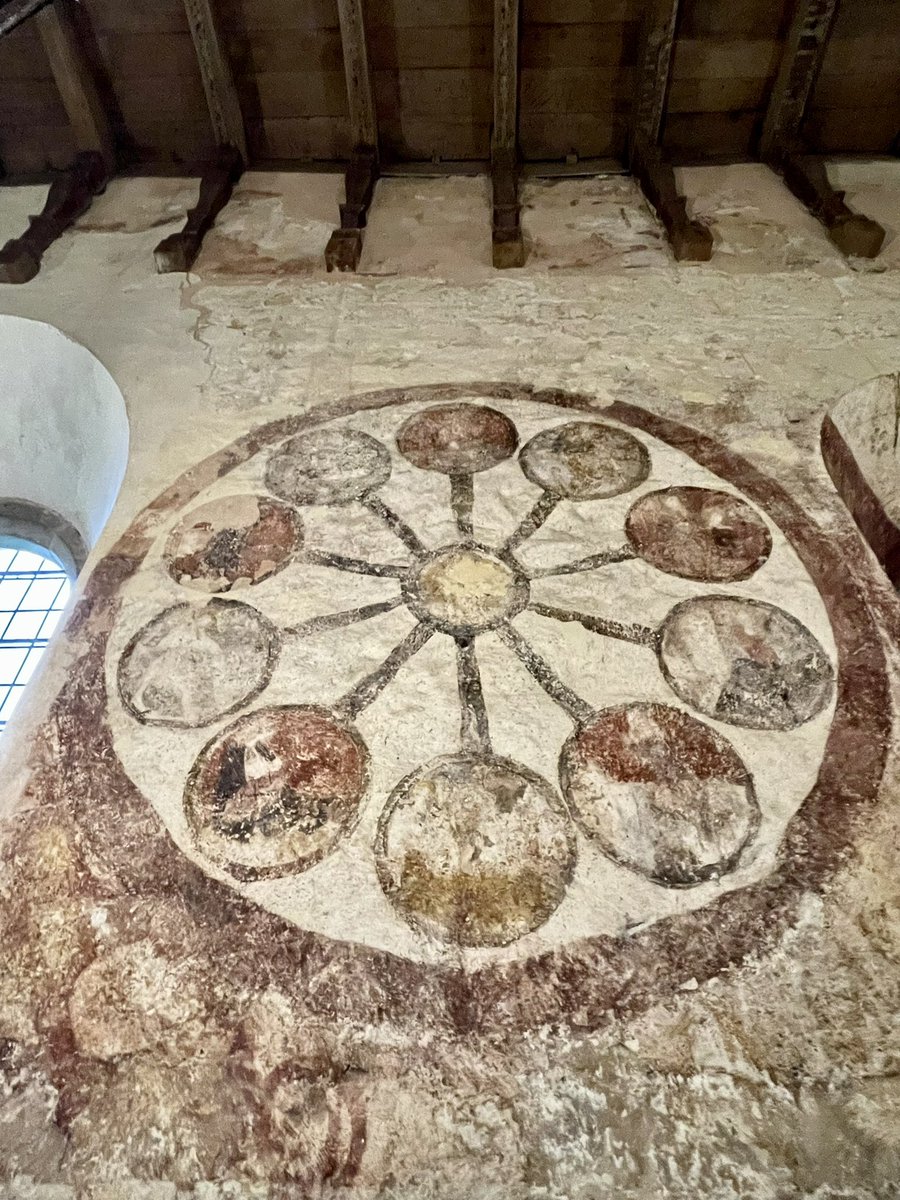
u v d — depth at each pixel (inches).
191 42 157.9
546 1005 61.5
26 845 70.7
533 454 107.6
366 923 65.7
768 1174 53.6
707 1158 54.4
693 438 109.3
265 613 88.7
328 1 152.7
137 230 155.9
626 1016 60.9
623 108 167.3
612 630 86.4
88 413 131.6
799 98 160.4
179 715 79.7
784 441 108.2
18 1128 56.3
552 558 94.3
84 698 81.4
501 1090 57.5
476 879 68.0
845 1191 52.9
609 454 107.3
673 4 146.5
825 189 152.3
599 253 146.5
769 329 126.3
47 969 63.7
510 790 73.2
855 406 115.6
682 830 71.0
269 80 164.6
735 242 146.7
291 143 175.0
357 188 160.4
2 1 150.3
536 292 137.2
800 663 83.6
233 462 107.5
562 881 67.9
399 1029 60.4
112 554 95.8
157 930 65.7
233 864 69.3
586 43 157.4
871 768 75.0
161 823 71.9
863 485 105.9
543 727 77.9
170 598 90.7
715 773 74.7
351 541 96.5
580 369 120.6
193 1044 59.8
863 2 149.9
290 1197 53.3
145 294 138.5
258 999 62.0
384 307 134.5
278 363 122.8
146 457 108.3
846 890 67.2
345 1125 56.1
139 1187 53.9
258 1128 56.1
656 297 134.7
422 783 73.8
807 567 93.4
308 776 74.5
